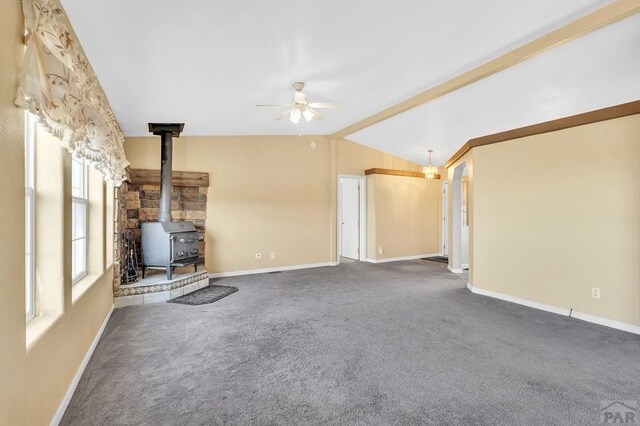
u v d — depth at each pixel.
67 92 1.65
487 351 2.76
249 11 2.27
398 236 7.88
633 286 3.25
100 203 3.16
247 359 2.61
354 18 2.57
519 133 4.16
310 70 3.44
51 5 1.52
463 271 6.43
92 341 2.72
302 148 6.78
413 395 2.10
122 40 2.41
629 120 3.29
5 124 1.23
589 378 2.32
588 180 3.56
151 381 2.27
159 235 4.52
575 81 3.89
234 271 6.03
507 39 3.16
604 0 2.67
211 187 5.83
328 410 1.95
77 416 1.87
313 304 4.14
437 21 2.77
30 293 1.79
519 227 4.19
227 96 3.86
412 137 6.70
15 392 1.30
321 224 7.00
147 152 5.30
